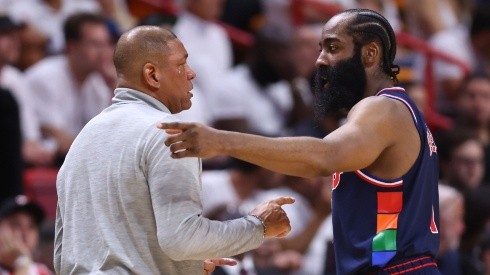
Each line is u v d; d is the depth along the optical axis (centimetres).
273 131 2730
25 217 2009
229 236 1239
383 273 1265
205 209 2356
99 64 2559
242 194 2380
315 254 2256
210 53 2872
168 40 1305
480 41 3186
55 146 2503
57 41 2781
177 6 3033
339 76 1290
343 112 1321
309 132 2542
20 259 1975
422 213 1288
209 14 2919
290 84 2784
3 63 2483
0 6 2780
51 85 2541
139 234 1249
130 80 1299
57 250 1329
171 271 1260
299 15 3006
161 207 1223
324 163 1166
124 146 1262
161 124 1121
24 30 2708
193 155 1122
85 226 1275
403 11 3372
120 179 1254
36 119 2516
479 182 2577
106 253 1254
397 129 1248
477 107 2858
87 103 2564
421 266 1281
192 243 1217
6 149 2223
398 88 1291
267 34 2791
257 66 2784
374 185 1270
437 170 1330
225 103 2738
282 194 2395
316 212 2300
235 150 1134
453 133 2562
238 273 2019
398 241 1267
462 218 2345
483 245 2228
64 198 1306
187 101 1315
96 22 2559
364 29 1288
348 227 1282
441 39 3231
